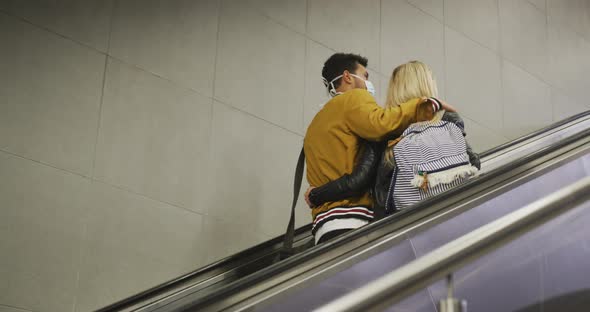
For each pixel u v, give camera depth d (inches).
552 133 255.8
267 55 268.5
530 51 354.6
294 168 263.4
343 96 151.6
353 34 293.3
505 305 96.0
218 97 252.8
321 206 144.7
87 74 228.2
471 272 96.3
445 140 138.1
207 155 244.7
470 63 328.2
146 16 245.0
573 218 111.5
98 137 224.7
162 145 236.2
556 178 136.9
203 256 234.7
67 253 209.6
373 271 106.9
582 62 375.6
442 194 123.7
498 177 131.8
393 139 145.3
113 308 167.3
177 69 246.5
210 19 258.8
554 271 103.3
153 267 223.6
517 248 103.0
